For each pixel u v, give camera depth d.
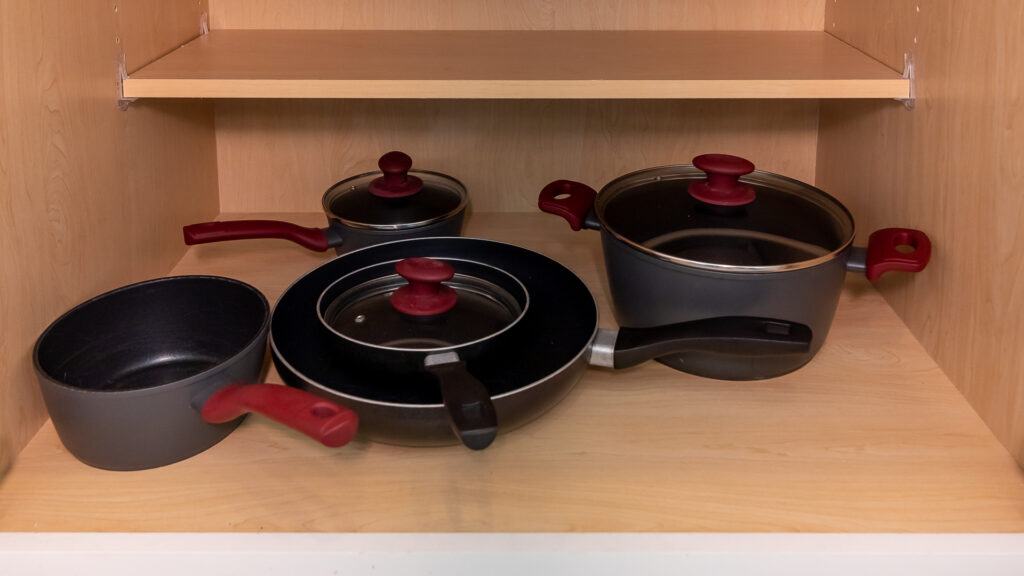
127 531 0.75
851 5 1.21
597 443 0.88
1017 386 0.84
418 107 1.38
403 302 0.96
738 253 0.90
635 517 0.77
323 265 1.07
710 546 0.73
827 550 0.72
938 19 0.96
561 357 0.91
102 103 0.99
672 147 1.41
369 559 0.72
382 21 1.32
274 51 1.17
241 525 0.76
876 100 1.15
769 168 1.42
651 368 1.01
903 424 0.91
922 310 1.05
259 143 1.40
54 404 0.78
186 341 1.00
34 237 0.86
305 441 0.88
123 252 1.06
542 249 1.32
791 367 0.98
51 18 0.88
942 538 0.74
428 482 0.82
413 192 1.22
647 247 0.91
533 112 1.38
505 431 0.86
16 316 0.84
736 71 1.06
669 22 1.32
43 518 0.77
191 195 1.30
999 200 0.85
